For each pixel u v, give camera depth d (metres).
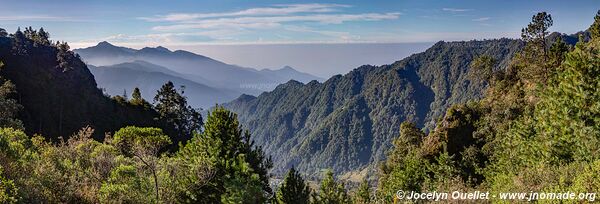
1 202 12.02
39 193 14.24
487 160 50.53
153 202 17.73
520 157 32.06
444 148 56.59
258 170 28.12
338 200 42.44
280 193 35.91
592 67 24.75
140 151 19.14
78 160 19.34
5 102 44.06
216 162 23.41
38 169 15.38
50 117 81.19
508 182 18.92
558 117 26.36
